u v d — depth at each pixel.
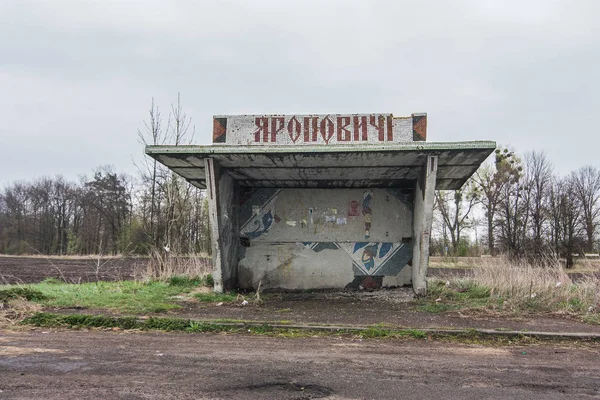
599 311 8.07
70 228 57.25
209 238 18.30
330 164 9.45
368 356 5.22
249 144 9.07
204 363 4.84
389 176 10.51
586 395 4.03
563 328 6.66
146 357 5.04
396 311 8.06
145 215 24.53
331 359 5.07
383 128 8.95
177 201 16.38
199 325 6.51
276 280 11.42
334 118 9.09
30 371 4.46
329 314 7.71
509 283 9.85
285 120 9.18
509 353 5.48
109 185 54.22
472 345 5.84
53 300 8.15
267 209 11.66
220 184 9.78
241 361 4.94
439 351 5.50
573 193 31.69
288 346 5.63
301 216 11.60
